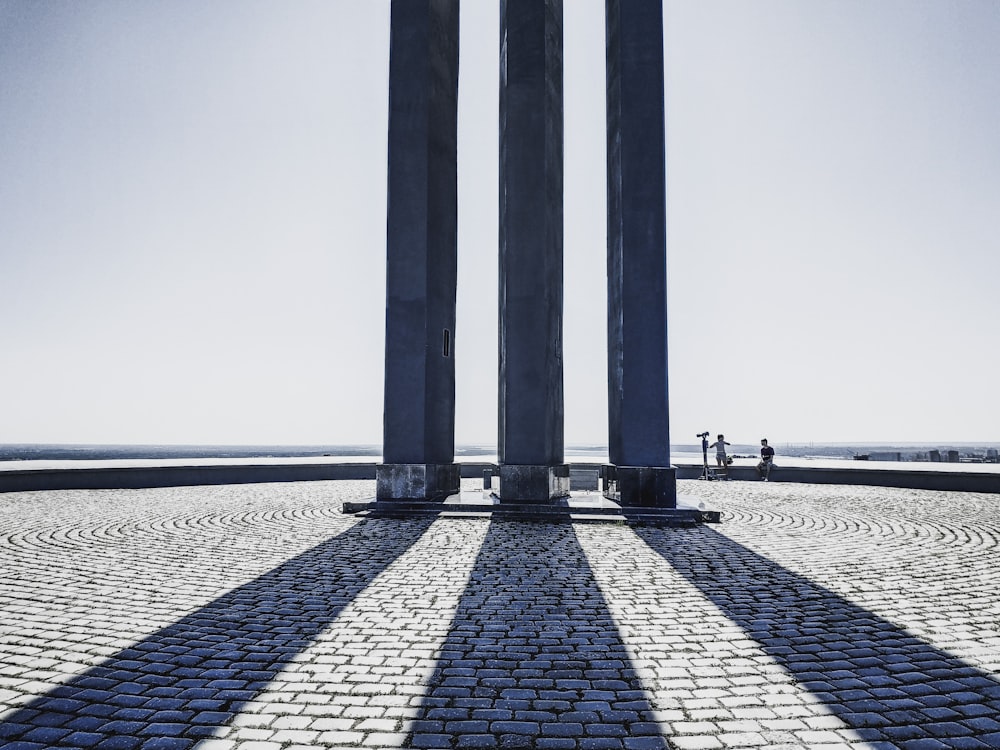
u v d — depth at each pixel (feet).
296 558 28.71
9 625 18.69
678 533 36.27
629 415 43.04
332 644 17.10
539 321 43.80
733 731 12.20
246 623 18.94
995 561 28.53
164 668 15.33
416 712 12.97
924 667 15.61
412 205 46.44
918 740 11.85
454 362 50.65
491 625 18.79
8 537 34.47
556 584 23.88
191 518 42.09
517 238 44.32
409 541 33.19
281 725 12.34
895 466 77.05
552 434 45.62
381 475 45.21
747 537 34.91
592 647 16.96
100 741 11.65
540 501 42.91
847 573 25.99
